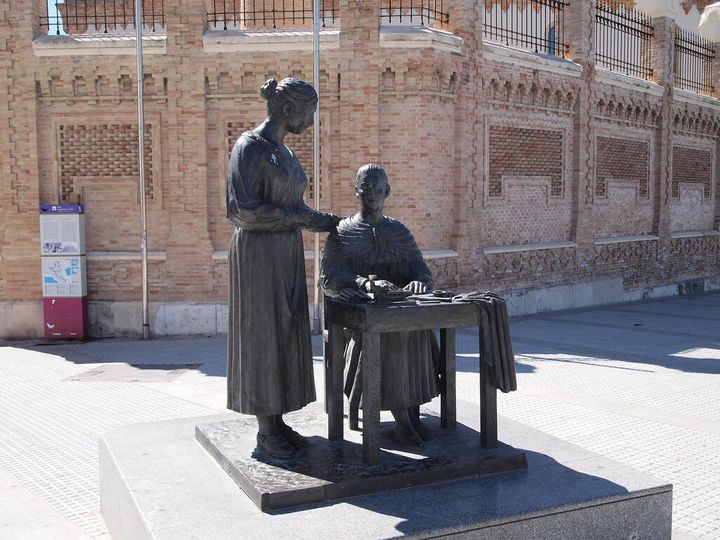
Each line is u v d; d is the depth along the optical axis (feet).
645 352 37.19
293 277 13.97
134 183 42.65
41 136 42.50
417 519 11.70
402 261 15.42
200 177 42.04
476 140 46.26
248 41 41.57
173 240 42.22
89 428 23.91
